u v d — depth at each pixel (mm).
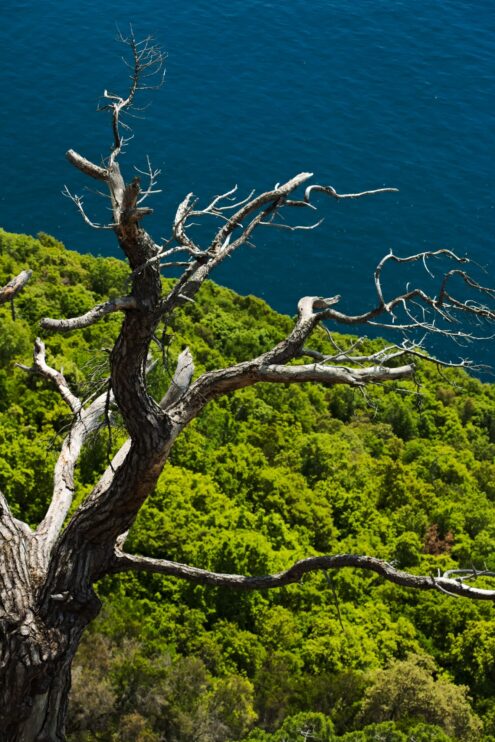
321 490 46375
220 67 124938
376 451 56125
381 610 37531
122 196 7469
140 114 110062
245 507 41312
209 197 101438
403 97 125188
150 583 33031
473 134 118562
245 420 52594
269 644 32656
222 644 30922
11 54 117250
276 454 49406
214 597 33312
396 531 45812
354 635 33906
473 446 61844
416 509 47719
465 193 105688
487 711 33625
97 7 130500
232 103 118000
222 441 48500
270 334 69125
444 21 143625
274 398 55688
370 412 61469
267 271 85125
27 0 126125
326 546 42312
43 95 110562
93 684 24000
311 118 117938
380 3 144500
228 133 111938
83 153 101875
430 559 41781
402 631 36125
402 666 30344
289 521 42688
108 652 25500
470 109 124500
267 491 43906
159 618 31047
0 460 33406
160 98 114875
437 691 29797
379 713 29328
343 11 142000
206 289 73125
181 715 24500
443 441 61188
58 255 64812
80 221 91312
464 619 37781
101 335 48938
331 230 91875
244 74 124438
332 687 29609
